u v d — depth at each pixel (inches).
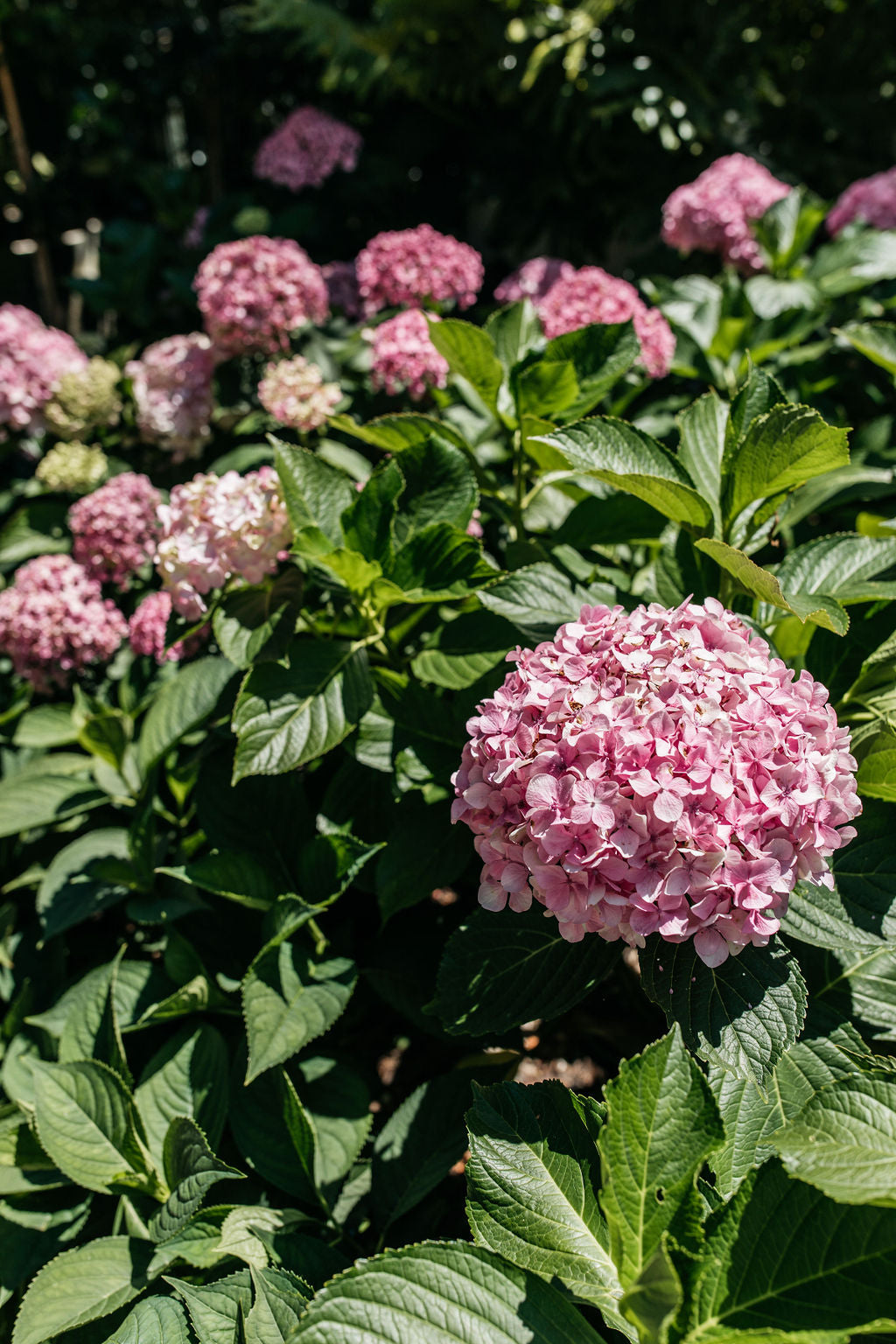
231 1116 65.1
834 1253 39.1
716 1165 49.3
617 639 52.2
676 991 48.5
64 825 96.1
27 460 170.6
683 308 133.0
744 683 49.3
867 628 65.4
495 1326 41.0
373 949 74.9
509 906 55.2
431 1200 63.1
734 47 214.2
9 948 87.8
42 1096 63.0
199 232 192.4
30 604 101.3
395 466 69.0
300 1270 54.2
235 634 69.7
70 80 270.2
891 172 153.9
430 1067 81.8
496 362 77.3
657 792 45.1
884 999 58.4
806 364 117.5
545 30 203.6
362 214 230.4
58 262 283.7
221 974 73.4
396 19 204.7
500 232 230.5
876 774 55.9
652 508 73.2
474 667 68.7
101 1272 57.0
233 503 72.7
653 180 211.6
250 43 249.1
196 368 124.2
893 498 95.2
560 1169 48.4
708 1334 39.8
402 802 69.9
